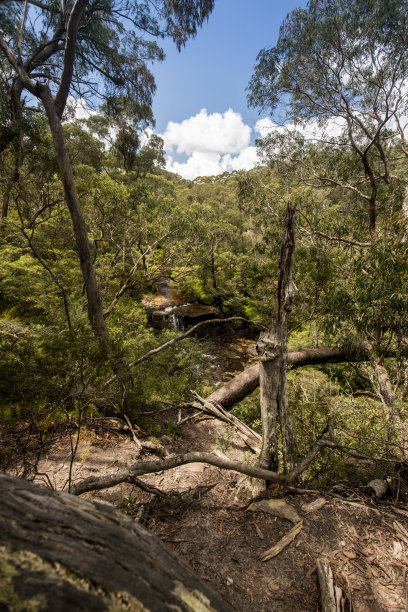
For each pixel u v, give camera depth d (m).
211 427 4.61
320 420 3.89
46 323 5.41
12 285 7.08
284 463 2.88
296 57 8.68
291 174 11.48
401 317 4.18
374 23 7.33
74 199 4.79
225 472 3.25
